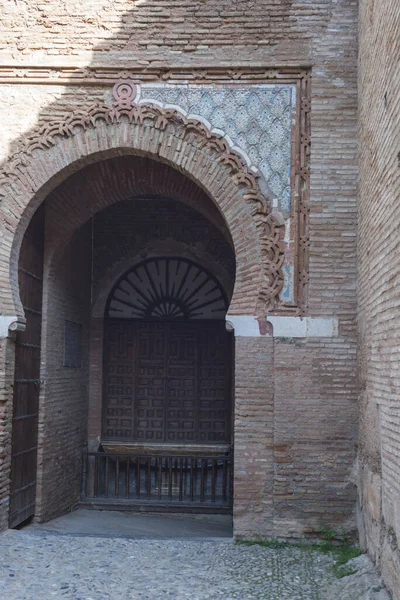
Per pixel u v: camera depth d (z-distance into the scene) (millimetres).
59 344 10000
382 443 5988
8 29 8211
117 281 12406
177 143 8055
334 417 7551
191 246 12289
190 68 8039
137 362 12430
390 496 5598
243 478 7582
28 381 8742
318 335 7652
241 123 7988
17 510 8367
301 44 7973
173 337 12508
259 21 8031
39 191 8172
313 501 7477
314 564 6680
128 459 11383
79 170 9148
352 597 5586
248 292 7809
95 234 12359
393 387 5523
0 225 8078
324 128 7863
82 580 6102
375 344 6379
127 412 12312
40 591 5781
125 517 10578
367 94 7008
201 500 11141
